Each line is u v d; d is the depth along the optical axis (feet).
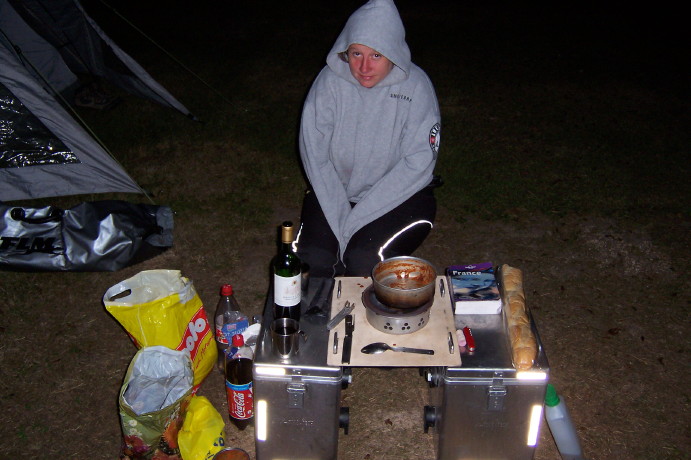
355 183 9.73
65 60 18.25
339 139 9.27
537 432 7.67
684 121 18.99
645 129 18.35
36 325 10.48
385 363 7.30
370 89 8.95
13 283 11.32
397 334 7.69
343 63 8.91
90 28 17.33
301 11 29.78
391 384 9.55
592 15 30.81
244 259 12.25
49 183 13.43
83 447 8.48
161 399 7.89
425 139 9.10
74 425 8.79
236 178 14.99
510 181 15.14
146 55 23.26
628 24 29.55
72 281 11.43
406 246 9.41
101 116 17.84
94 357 9.91
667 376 9.78
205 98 19.35
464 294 8.14
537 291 11.59
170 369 8.01
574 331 10.64
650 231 13.43
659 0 33.53
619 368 9.91
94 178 13.56
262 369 7.33
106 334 10.36
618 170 15.85
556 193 14.73
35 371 9.62
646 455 8.50
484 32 27.61
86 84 18.35
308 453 7.95
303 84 20.79
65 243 11.42
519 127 18.21
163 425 7.75
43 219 11.44
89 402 9.15
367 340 7.63
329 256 9.21
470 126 18.16
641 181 15.38
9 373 9.57
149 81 17.54
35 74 16.31
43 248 11.35
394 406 9.20
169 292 8.55
